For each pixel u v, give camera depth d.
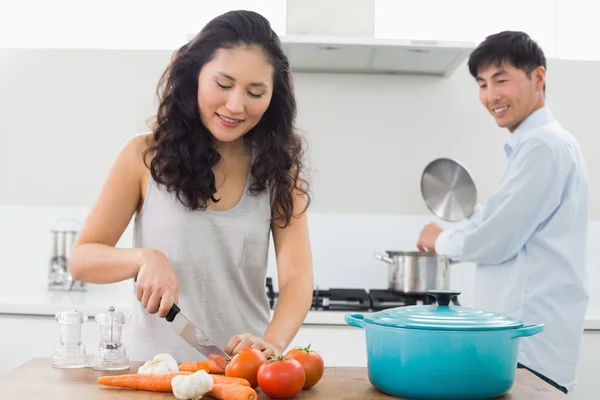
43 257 3.52
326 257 3.43
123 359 1.54
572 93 3.32
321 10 3.18
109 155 3.36
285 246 1.76
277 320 1.63
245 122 1.57
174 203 1.67
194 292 1.69
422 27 3.49
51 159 3.36
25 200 3.36
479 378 1.31
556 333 2.23
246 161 1.73
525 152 2.26
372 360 1.39
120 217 1.68
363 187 3.35
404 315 1.38
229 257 1.70
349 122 3.35
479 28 3.50
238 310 1.75
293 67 3.29
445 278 3.06
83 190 3.36
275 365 1.32
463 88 3.34
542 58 2.39
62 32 3.55
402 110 3.35
